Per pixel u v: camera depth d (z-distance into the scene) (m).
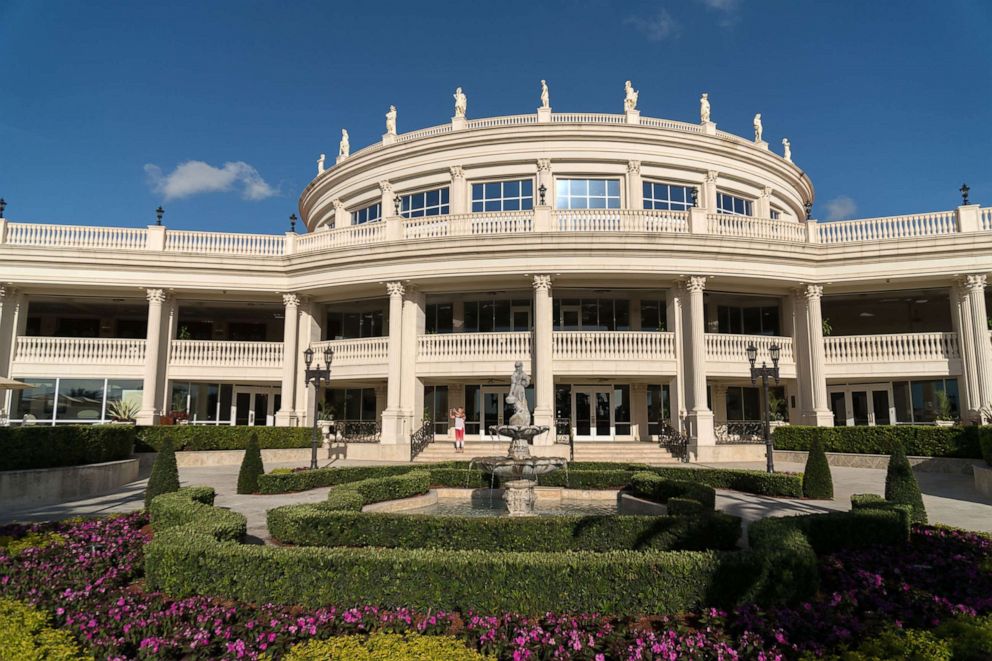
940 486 16.03
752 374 17.92
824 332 25.73
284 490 15.15
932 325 28.89
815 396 23.72
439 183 30.92
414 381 24.30
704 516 8.94
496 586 6.14
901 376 23.80
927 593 6.54
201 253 25.67
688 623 5.95
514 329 27.12
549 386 22.70
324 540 8.95
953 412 24.30
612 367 23.38
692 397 22.86
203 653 5.25
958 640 5.18
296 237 27.11
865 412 26.64
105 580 7.16
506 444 24.86
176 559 6.77
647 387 27.25
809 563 6.47
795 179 34.59
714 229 24.23
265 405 29.34
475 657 4.91
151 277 25.52
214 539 7.14
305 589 6.34
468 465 17.16
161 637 5.50
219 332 33.94
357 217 34.28
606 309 27.23
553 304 27.33
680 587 6.19
